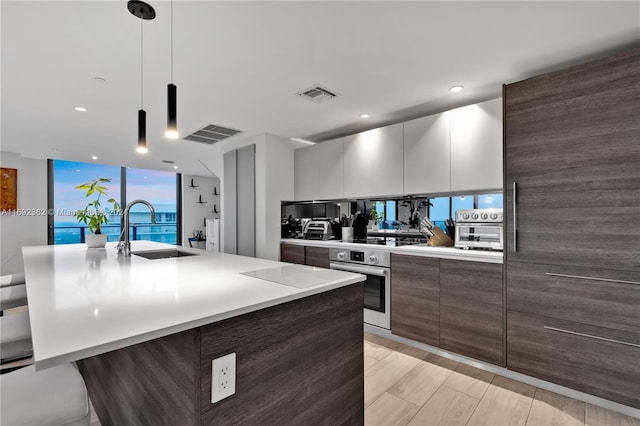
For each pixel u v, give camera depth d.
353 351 1.46
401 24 1.71
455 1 1.53
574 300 1.89
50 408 0.90
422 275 2.61
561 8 1.56
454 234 2.81
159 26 1.71
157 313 0.93
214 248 6.09
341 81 2.42
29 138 4.02
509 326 2.14
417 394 1.97
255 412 1.04
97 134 3.84
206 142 4.29
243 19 1.65
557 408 1.81
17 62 2.08
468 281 2.34
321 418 1.29
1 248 4.96
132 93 2.60
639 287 1.69
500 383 2.09
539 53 2.00
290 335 1.17
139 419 1.20
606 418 1.72
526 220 2.08
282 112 3.10
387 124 3.48
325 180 3.79
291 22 1.68
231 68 2.20
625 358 1.73
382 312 2.89
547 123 2.00
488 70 2.23
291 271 1.62
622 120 1.74
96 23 1.67
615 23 1.68
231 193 4.45
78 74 2.25
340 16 1.64
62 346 0.70
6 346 1.42
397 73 2.28
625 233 1.73
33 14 1.59
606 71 1.80
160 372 1.05
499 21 1.68
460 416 1.75
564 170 1.93
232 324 0.98
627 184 1.73
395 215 3.51
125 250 2.41
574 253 1.89
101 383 1.61
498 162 2.42
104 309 0.97
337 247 3.27
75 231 6.05
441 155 2.76
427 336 2.57
